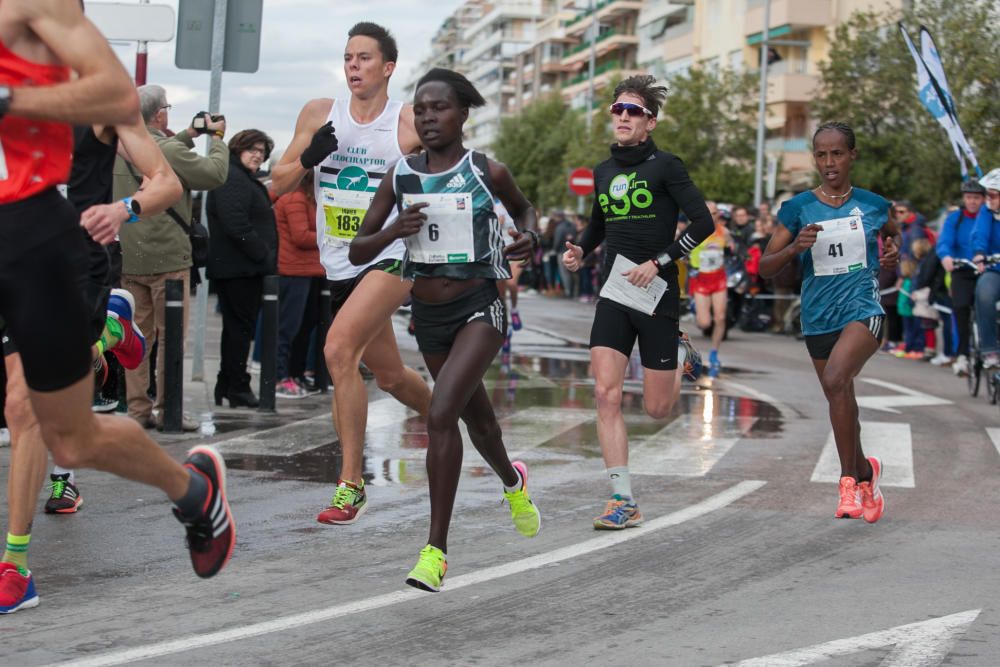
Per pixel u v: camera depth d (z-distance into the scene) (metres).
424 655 4.68
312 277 12.98
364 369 14.26
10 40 3.93
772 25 59.81
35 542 6.38
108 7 12.12
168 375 9.90
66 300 4.06
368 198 7.19
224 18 12.05
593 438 10.22
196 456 4.57
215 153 9.74
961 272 15.78
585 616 5.24
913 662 4.67
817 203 7.50
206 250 10.25
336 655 4.66
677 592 5.65
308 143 7.19
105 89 3.87
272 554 6.26
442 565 5.26
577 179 37.50
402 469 8.69
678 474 8.69
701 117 49.53
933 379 15.92
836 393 7.28
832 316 7.47
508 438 10.14
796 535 6.87
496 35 157.25
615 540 6.67
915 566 6.20
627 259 7.14
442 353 5.84
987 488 8.41
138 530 6.66
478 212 5.68
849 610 5.39
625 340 7.17
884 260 7.51
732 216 25.45
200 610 5.23
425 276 5.73
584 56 101.44
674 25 78.50
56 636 4.84
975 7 32.19
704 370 16.50
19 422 5.26
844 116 39.34
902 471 9.02
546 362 16.84
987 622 5.22
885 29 40.94
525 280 42.28
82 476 8.05
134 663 4.52
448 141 5.72
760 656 4.72
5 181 4.02
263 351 11.29
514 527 6.96
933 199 34.47
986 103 31.03
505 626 5.08
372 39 7.05
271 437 9.83
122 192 9.55
